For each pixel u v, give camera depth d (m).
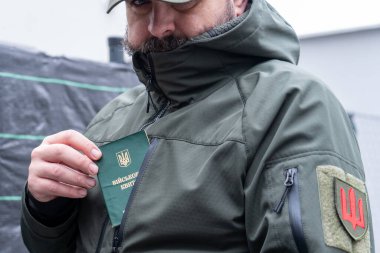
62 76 2.27
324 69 5.03
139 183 1.02
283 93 0.95
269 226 0.86
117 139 1.14
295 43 1.14
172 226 0.96
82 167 1.04
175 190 0.97
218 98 1.03
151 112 1.16
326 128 0.91
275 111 0.94
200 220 0.94
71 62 2.30
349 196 0.88
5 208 2.08
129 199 1.02
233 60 1.07
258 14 1.06
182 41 1.05
